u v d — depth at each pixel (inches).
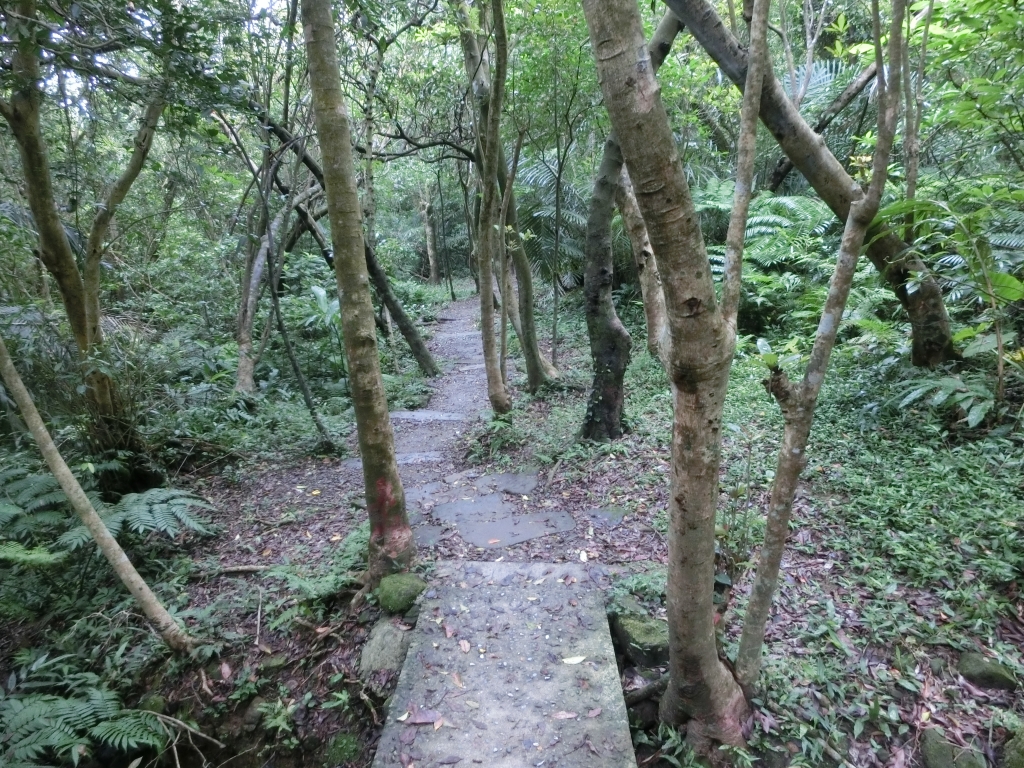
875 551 118.9
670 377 68.8
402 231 844.0
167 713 109.7
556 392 259.3
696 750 86.0
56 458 102.0
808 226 286.2
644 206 59.6
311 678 112.7
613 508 152.8
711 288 62.6
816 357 69.8
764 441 167.8
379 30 210.2
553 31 198.8
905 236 171.9
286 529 160.4
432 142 288.4
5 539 133.0
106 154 257.3
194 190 282.5
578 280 440.1
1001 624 100.4
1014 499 123.3
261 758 105.6
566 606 114.3
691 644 80.2
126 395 171.5
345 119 111.8
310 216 318.3
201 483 189.0
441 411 273.4
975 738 84.9
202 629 120.4
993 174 201.3
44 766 91.4
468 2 227.6
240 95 148.4
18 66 135.8
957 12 161.0
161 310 303.7
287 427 240.1
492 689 96.6
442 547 142.8
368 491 124.2
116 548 109.2
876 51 60.6
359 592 125.2
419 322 500.4
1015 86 157.6
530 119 228.2
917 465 143.7
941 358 171.6
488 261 202.4
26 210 201.8
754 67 64.1
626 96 55.3
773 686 92.4
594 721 90.0
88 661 117.5
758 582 81.8
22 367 162.2
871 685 93.0
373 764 85.5
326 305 313.0
